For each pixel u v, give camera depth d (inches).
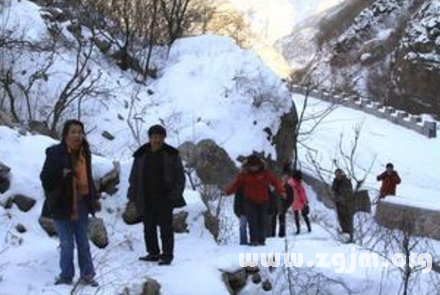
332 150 1213.7
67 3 1023.6
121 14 1047.0
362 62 2393.0
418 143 1379.2
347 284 376.5
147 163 372.5
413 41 2006.6
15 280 324.8
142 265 368.2
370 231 623.8
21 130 483.2
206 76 946.7
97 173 439.5
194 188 616.4
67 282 326.0
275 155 909.8
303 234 584.4
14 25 802.8
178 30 1096.2
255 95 930.1
